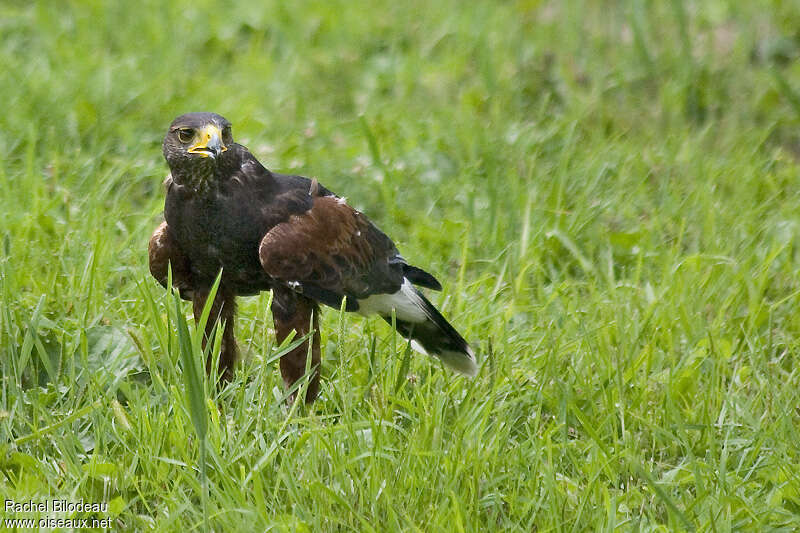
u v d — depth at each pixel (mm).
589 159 14172
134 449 8656
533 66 16781
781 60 16812
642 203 13602
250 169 9203
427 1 19078
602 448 8680
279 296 9508
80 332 9555
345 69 16953
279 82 16484
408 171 14055
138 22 18062
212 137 8789
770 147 15344
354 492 8219
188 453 8539
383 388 9430
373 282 9812
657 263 12391
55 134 14203
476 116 15617
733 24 17719
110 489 8258
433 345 10250
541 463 8359
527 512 8180
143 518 8086
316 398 9664
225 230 9156
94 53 16922
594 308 11266
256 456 8578
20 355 9492
